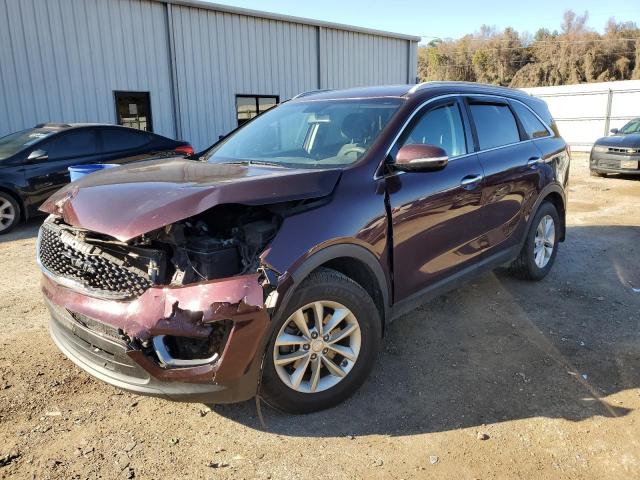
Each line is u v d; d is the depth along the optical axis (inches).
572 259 238.8
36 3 431.8
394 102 146.7
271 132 160.4
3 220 296.8
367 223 120.0
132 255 101.1
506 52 3314.5
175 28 510.6
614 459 103.4
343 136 141.0
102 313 99.5
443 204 142.5
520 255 194.5
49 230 118.5
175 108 520.1
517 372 137.2
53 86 447.5
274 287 100.0
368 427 113.3
